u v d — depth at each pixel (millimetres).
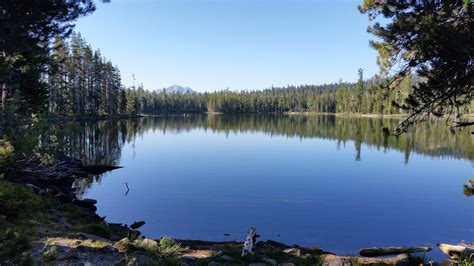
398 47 7648
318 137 52438
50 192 13305
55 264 5875
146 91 145625
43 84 26625
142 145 40062
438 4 6824
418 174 24031
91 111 79562
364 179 22266
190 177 22516
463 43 6148
